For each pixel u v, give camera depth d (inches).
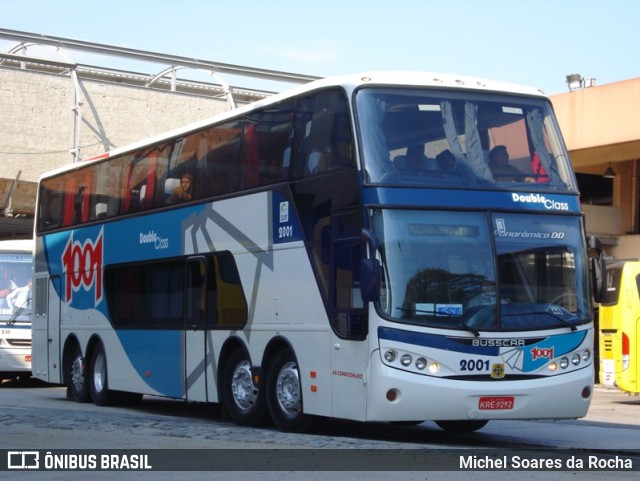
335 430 569.3
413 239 468.4
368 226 467.2
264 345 555.5
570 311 488.7
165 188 681.6
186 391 641.0
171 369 660.1
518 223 488.1
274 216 552.4
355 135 482.3
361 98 489.7
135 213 721.6
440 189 479.2
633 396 955.3
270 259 553.3
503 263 478.9
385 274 461.4
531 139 511.5
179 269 655.8
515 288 478.9
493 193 488.1
